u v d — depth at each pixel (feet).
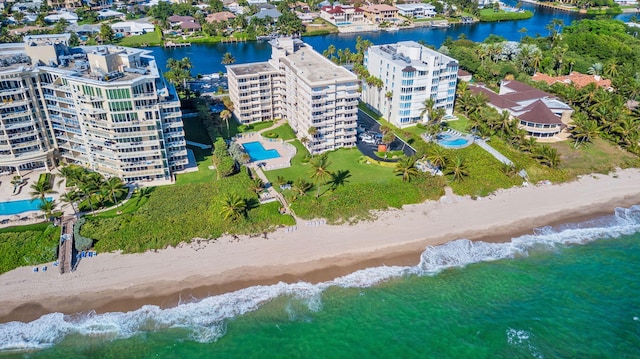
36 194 421.59
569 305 354.33
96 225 412.16
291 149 560.20
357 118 602.44
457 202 464.24
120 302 348.79
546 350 319.06
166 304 348.38
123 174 475.72
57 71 457.68
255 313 344.69
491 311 349.41
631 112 609.42
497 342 324.39
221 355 314.14
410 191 468.75
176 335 327.06
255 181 476.95
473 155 533.96
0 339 322.14
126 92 435.94
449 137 580.71
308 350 318.65
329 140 553.23
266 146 569.23
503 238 420.77
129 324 333.83
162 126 469.57
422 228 428.97
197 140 580.30
